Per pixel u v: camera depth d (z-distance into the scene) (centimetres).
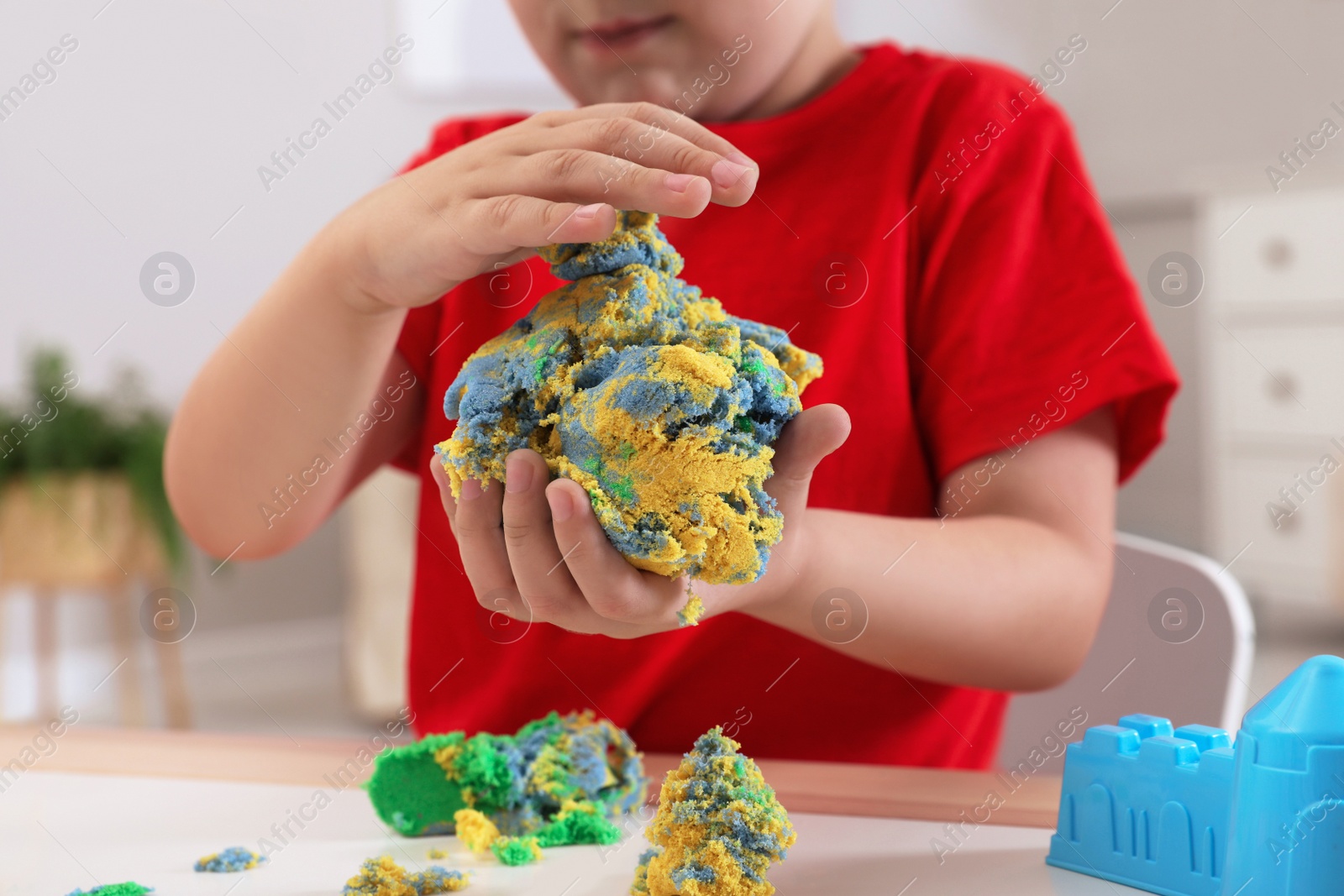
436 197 59
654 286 57
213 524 86
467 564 55
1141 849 52
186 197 297
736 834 51
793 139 91
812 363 58
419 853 59
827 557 67
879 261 87
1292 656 285
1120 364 81
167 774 72
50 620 295
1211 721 98
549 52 78
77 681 323
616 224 56
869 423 85
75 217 300
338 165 312
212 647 348
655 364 52
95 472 273
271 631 363
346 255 65
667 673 87
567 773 64
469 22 288
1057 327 84
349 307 69
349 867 57
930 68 96
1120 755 53
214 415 81
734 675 87
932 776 70
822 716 87
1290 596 302
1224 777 49
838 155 90
